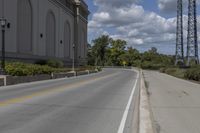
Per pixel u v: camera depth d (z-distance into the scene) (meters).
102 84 34.72
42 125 10.58
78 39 102.00
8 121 11.22
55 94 21.59
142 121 11.02
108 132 9.69
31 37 60.38
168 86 33.06
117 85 33.81
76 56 99.50
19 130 9.73
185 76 53.84
